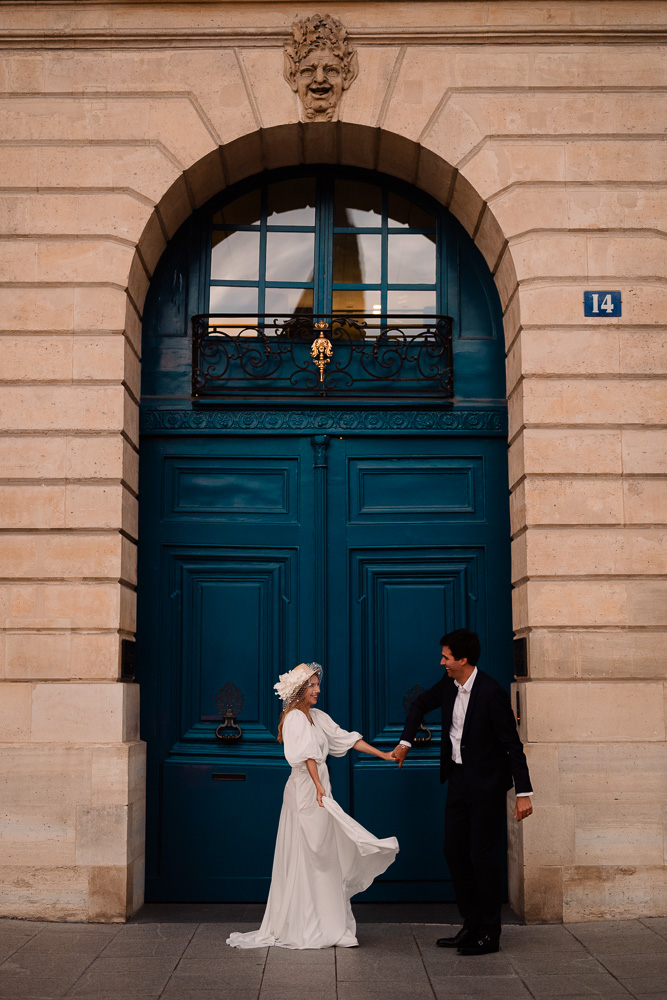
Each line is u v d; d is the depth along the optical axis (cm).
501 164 724
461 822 595
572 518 689
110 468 692
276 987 522
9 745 664
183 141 725
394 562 756
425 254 791
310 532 754
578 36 730
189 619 749
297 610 747
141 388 767
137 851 689
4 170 718
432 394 769
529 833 660
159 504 758
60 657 676
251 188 796
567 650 677
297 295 786
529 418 699
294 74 731
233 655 746
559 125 726
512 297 732
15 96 725
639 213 718
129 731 691
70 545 686
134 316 738
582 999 502
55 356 702
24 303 706
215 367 771
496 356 773
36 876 654
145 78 730
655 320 707
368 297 784
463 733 595
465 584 753
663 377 703
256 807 729
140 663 741
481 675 605
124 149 723
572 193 720
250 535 755
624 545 688
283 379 768
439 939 607
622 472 693
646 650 679
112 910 653
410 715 629
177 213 762
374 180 798
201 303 779
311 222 793
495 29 729
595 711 673
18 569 684
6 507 688
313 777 604
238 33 732
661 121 725
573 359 703
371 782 730
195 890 720
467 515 759
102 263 711
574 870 657
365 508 761
